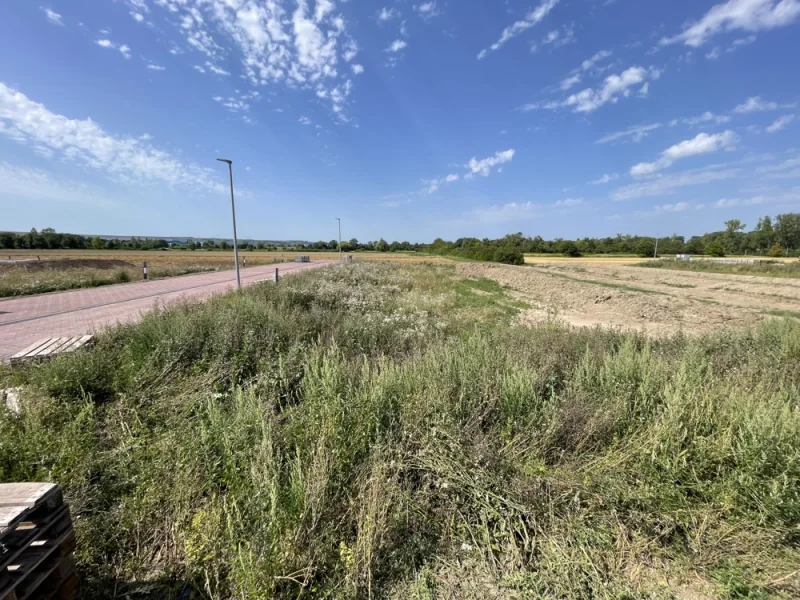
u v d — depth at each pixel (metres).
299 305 9.86
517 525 2.42
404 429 3.22
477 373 3.95
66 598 1.80
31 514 1.72
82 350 4.96
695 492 2.66
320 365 4.63
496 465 2.84
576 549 2.26
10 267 23.03
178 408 3.96
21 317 9.49
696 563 2.22
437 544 2.36
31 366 4.81
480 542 2.36
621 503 2.59
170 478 2.71
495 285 22.86
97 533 2.37
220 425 3.00
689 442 2.99
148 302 12.15
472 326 8.80
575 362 4.89
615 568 2.18
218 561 2.11
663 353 5.25
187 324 5.67
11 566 1.57
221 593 2.05
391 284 19.11
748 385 4.00
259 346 5.31
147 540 2.39
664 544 2.37
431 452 3.00
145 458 3.06
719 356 5.06
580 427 3.24
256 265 38.41
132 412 3.86
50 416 3.60
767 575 2.14
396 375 4.02
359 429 3.05
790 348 5.16
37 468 2.76
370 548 2.07
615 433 3.20
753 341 5.74
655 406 3.51
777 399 3.38
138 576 2.17
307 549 2.15
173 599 2.04
